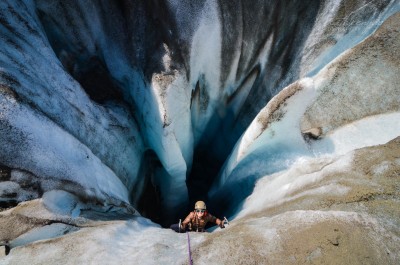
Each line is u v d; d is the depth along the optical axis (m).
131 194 5.38
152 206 6.44
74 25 5.07
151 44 5.07
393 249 2.49
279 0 5.21
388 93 4.53
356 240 2.53
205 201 6.96
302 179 3.95
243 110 6.20
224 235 2.94
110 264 2.71
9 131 3.12
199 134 6.62
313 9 5.20
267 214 3.60
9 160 3.06
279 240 2.67
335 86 4.80
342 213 2.79
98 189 3.83
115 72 5.43
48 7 4.84
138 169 5.84
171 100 4.83
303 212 2.89
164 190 6.37
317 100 4.95
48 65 4.16
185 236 3.30
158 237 3.31
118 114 5.24
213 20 5.19
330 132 4.78
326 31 5.26
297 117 4.38
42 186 3.20
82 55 5.32
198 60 5.42
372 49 4.53
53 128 3.59
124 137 5.22
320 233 2.60
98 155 4.46
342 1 5.03
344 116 4.77
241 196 5.52
